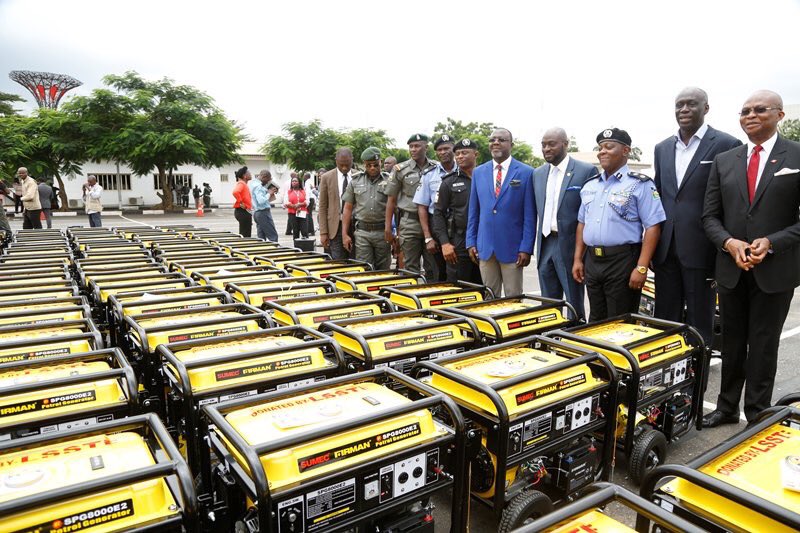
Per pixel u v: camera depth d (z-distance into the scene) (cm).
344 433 218
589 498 168
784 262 370
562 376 289
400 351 354
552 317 441
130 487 185
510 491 269
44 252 684
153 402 299
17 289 481
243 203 1182
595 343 333
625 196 437
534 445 272
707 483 178
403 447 229
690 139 445
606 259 450
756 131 375
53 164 2886
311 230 1870
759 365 392
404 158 3538
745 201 380
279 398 248
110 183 3734
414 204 704
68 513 171
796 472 190
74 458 201
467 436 249
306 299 470
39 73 4100
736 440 208
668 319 473
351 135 3522
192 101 3012
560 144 517
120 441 217
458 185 613
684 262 444
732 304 400
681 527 157
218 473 230
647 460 328
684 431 373
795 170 361
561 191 521
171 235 927
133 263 633
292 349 312
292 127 3369
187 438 275
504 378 283
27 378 274
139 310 426
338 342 357
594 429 300
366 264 659
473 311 441
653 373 338
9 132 2698
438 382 291
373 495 220
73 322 367
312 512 204
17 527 164
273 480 200
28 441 203
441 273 695
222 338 335
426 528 238
